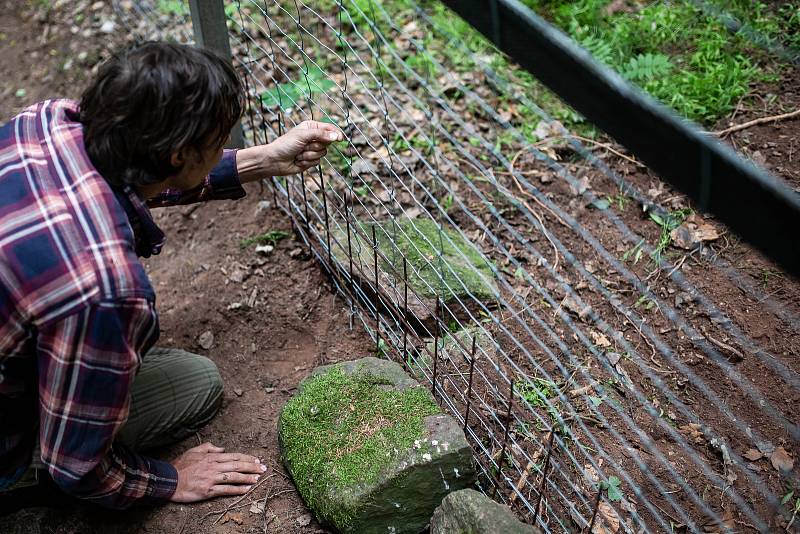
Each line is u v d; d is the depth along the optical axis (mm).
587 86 1335
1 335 1684
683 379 2477
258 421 2500
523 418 2367
